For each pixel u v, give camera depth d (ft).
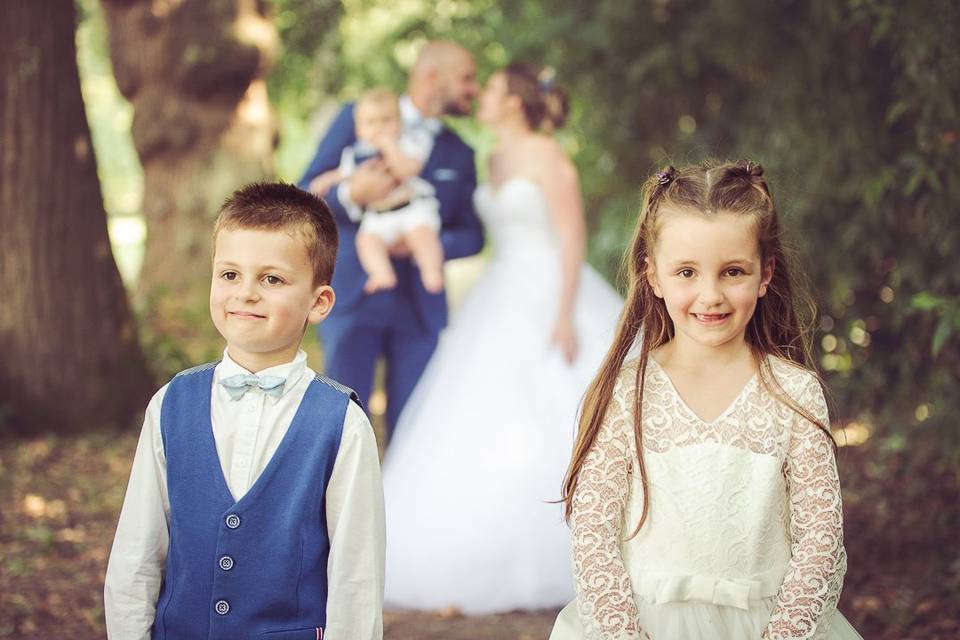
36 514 19.26
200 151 39.50
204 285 38.55
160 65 39.32
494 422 15.46
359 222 16.78
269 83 43.91
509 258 16.38
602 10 25.35
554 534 14.98
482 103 16.80
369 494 7.29
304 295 7.42
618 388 7.66
